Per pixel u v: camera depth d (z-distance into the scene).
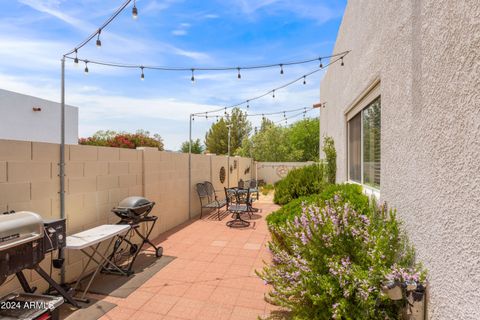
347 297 1.80
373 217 2.36
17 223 1.92
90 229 3.33
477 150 1.15
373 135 3.20
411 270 1.70
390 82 2.28
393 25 2.21
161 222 5.36
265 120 26.56
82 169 3.43
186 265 3.73
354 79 3.84
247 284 3.15
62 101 3.20
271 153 19.88
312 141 21.05
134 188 4.52
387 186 2.36
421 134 1.68
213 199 8.29
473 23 1.17
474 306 1.16
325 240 2.11
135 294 2.93
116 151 4.09
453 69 1.33
